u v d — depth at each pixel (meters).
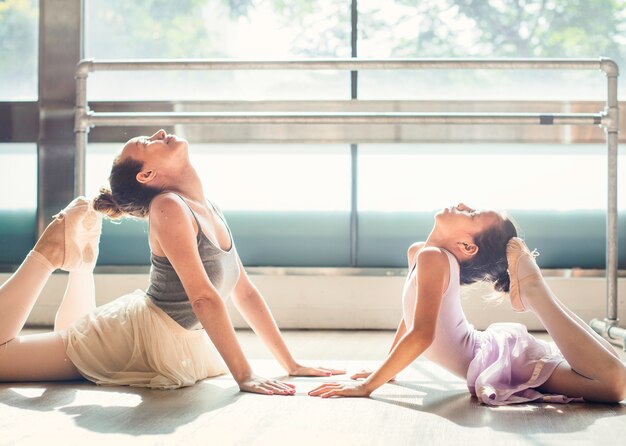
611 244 2.88
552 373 1.72
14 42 3.58
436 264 1.76
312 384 1.90
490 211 1.85
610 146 2.86
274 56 3.54
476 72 3.47
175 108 3.50
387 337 3.07
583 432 1.37
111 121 2.93
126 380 1.88
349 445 1.27
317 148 3.54
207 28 3.54
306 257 3.56
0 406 1.61
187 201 1.92
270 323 2.08
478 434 1.35
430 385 1.90
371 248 3.54
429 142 3.46
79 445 1.26
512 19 3.48
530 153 3.49
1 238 3.60
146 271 3.53
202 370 1.98
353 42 3.52
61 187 3.55
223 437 1.32
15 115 3.55
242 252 3.57
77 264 2.04
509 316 3.35
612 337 2.80
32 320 3.46
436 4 3.51
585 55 3.47
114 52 3.57
